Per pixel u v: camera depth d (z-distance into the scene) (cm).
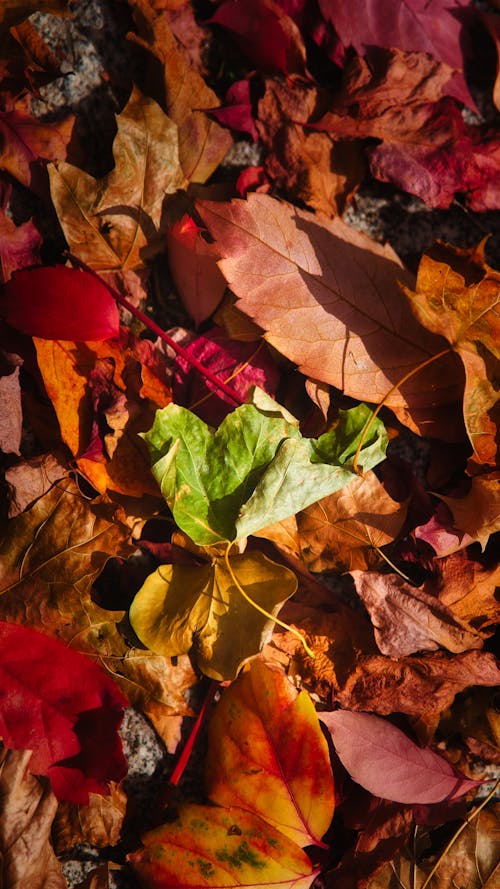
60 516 37
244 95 40
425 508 39
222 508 37
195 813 37
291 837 37
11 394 37
